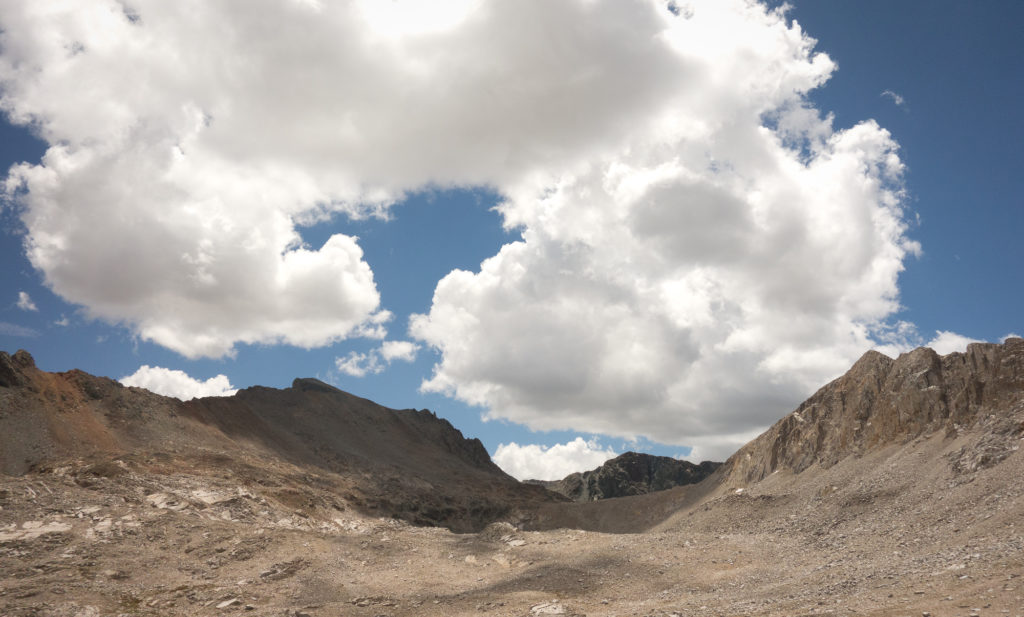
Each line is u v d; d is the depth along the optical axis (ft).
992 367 367.45
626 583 227.81
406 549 293.23
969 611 115.85
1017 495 212.23
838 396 497.46
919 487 304.09
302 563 266.77
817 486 401.70
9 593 208.95
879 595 142.41
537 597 216.13
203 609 213.66
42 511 290.15
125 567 250.57
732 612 158.20
